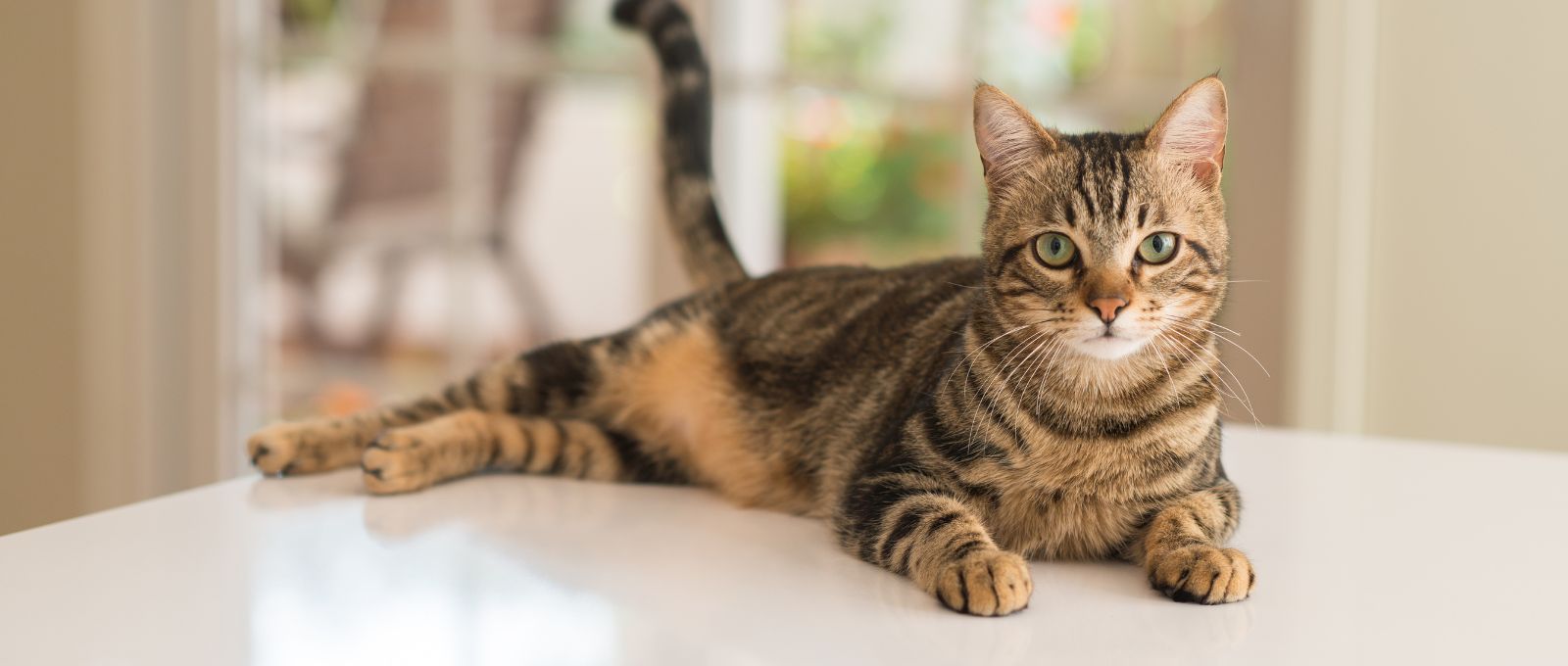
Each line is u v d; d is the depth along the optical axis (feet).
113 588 3.72
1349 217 9.07
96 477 9.41
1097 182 4.50
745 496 5.66
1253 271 9.51
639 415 6.07
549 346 6.36
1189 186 4.63
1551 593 3.90
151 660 3.11
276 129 10.11
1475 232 8.91
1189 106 4.55
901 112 10.05
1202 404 4.61
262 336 10.27
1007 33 9.89
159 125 9.50
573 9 9.87
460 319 10.12
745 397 5.79
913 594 3.88
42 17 9.22
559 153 10.02
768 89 9.80
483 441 5.65
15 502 9.52
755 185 9.93
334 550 4.20
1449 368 9.06
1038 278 4.54
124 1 9.20
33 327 9.43
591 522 4.84
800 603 3.73
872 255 10.36
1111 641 3.38
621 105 9.93
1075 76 10.05
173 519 4.62
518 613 3.54
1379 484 5.67
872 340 5.51
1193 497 4.55
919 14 9.91
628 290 10.12
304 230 10.22
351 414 6.01
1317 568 4.20
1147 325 4.40
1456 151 8.88
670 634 3.38
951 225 10.01
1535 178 8.74
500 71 9.88
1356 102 9.00
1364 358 9.21
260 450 5.49
